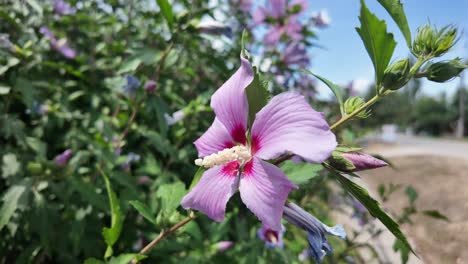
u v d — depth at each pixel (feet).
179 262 0.98
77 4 1.84
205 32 1.10
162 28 1.71
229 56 1.63
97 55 1.82
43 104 1.37
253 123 0.53
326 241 0.58
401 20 0.54
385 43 0.50
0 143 1.33
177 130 1.41
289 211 0.58
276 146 0.48
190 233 0.92
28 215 0.96
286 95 0.50
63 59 1.63
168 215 0.72
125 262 0.69
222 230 1.13
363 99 0.57
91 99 1.52
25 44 1.26
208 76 1.74
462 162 7.57
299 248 1.35
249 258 1.11
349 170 0.49
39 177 0.96
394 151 10.23
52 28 1.71
